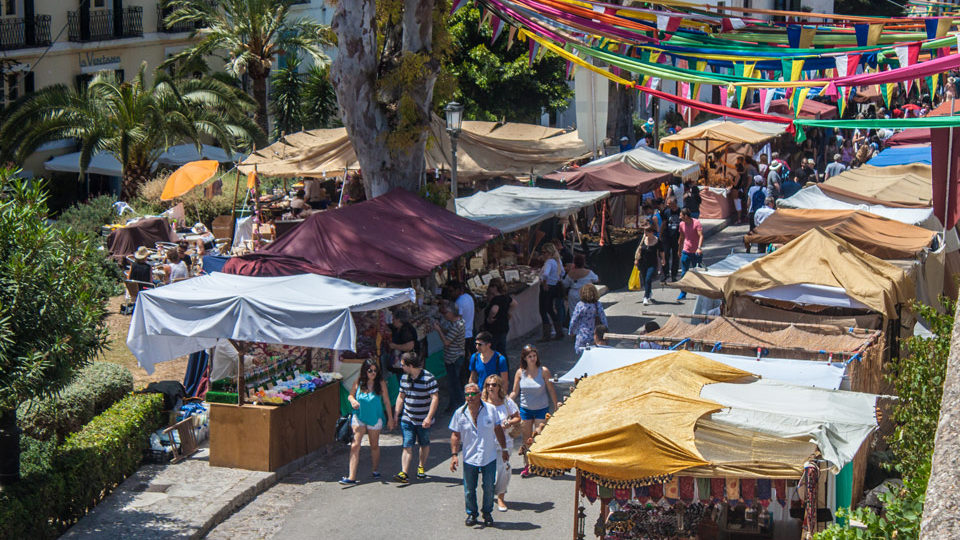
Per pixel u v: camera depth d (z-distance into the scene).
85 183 36.41
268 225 26.95
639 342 13.98
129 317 22.11
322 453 15.13
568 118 48.56
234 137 36.97
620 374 11.30
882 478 12.77
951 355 4.68
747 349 13.51
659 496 9.77
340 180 31.45
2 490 11.00
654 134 33.12
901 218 19.20
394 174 20.03
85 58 37.25
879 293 14.52
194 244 26.58
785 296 15.16
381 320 16.53
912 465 9.98
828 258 15.31
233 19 39.72
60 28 36.12
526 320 21.52
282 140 27.38
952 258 19.50
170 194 27.47
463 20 36.19
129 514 12.28
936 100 41.56
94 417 14.00
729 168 34.91
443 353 17.45
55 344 10.69
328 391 15.38
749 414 9.81
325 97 40.66
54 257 11.01
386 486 13.67
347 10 19.19
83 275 11.53
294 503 13.14
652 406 9.94
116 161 35.00
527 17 15.96
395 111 19.91
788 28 12.77
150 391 15.25
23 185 11.30
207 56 42.72
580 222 27.69
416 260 16.95
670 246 25.67
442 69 20.55
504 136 27.00
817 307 15.62
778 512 10.76
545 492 13.40
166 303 14.15
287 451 14.25
